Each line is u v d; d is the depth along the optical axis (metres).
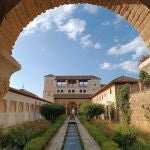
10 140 10.12
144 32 4.66
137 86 20.92
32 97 31.58
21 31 4.91
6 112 20.11
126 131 11.36
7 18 4.01
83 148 12.76
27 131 12.31
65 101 57.44
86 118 32.44
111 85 29.45
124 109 22.52
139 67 4.83
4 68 4.28
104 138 12.83
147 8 4.15
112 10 5.16
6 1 3.80
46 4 4.85
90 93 67.19
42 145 10.96
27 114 29.39
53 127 19.83
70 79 68.06
